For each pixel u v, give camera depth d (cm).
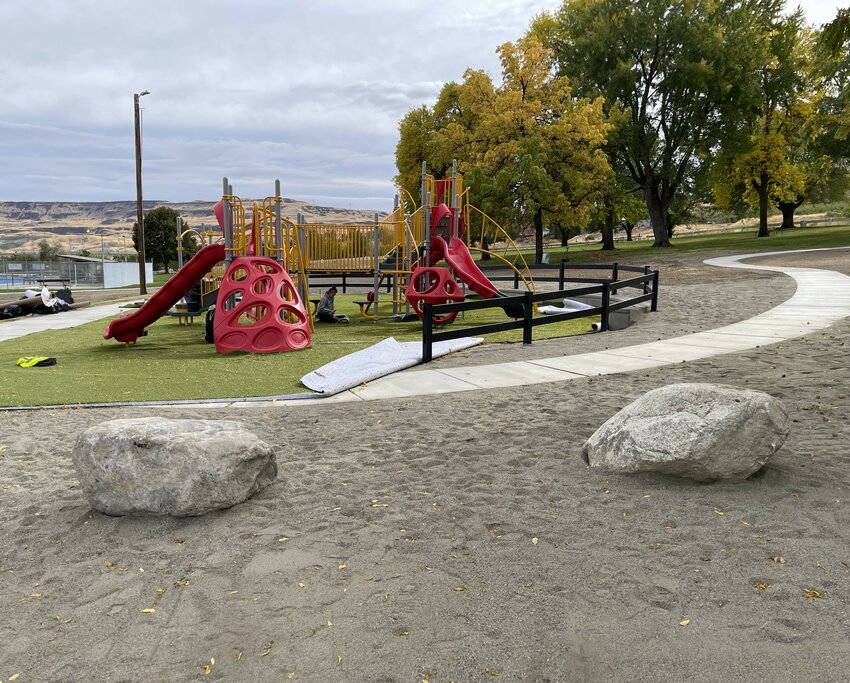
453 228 1902
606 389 843
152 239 8256
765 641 301
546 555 397
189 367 1154
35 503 525
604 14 4700
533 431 662
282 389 951
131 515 483
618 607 337
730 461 481
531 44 4112
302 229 1831
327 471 573
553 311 1822
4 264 4834
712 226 11469
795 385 793
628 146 4862
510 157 4053
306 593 367
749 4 4775
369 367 1041
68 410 848
